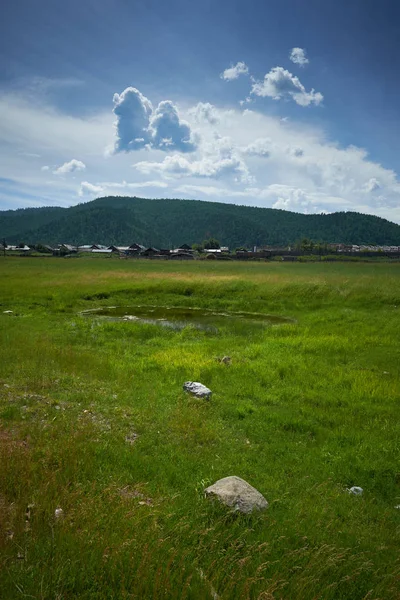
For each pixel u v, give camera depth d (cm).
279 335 2161
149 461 757
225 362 1539
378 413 1091
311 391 1245
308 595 459
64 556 468
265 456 845
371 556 542
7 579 425
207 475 726
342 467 813
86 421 906
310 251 13438
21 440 787
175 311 3102
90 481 661
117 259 11556
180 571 466
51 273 5147
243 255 12400
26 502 564
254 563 503
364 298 3231
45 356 1448
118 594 434
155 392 1166
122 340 1973
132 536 514
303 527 587
